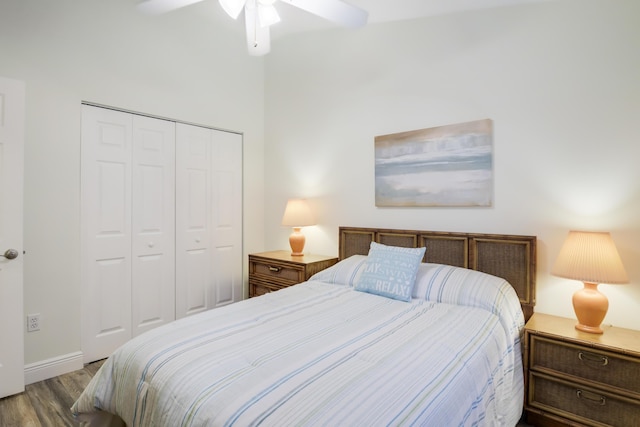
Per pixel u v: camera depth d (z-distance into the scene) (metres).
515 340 1.82
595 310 1.74
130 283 2.74
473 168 2.35
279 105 3.56
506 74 2.24
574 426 1.65
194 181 3.16
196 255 3.18
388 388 1.06
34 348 2.26
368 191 2.90
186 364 1.20
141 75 2.76
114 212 2.64
